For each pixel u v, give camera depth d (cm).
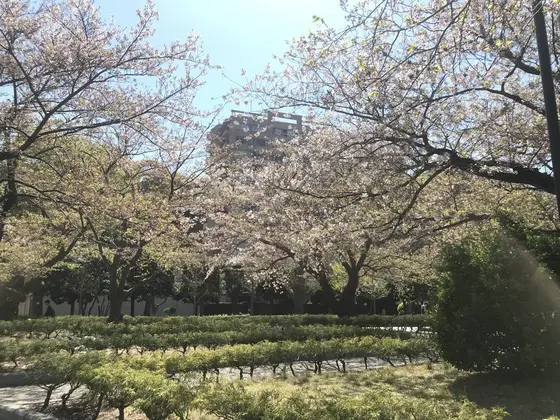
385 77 757
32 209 1605
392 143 845
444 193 1091
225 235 1653
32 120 1240
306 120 1021
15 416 618
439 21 768
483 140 873
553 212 1114
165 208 1489
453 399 679
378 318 2059
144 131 1332
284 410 459
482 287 784
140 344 1166
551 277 748
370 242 1190
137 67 1210
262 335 1373
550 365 722
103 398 603
